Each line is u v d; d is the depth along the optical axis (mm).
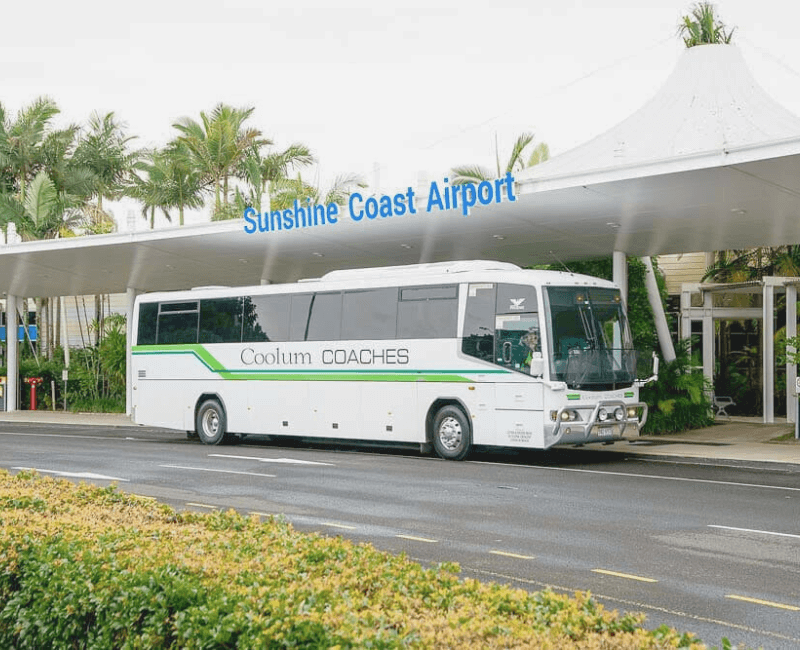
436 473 16828
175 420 24422
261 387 22672
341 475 16562
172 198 43656
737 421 27859
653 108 29047
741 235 23031
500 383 18594
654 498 13656
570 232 22938
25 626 6090
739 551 9914
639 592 8211
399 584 5793
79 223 44406
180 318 24516
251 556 6668
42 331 48531
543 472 16938
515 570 9102
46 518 8117
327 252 27125
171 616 5340
